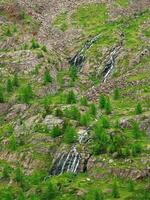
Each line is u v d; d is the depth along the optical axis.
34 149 119.06
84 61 163.25
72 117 124.69
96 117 124.69
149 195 94.19
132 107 127.25
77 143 114.50
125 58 155.88
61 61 165.50
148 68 147.50
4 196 106.25
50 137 120.75
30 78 153.12
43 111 130.88
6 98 144.00
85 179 103.25
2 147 123.69
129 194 95.06
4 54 164.75
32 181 110.62
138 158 104.38
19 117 134.50
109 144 110.25
